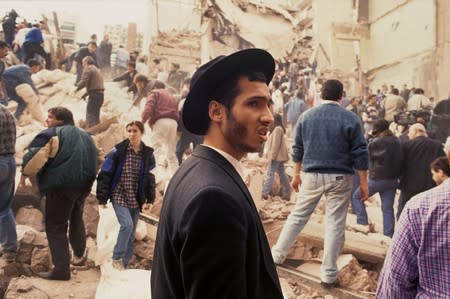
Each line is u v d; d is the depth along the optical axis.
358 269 3.58
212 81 0.94
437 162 3.64
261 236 0.88
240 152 0.96
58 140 3.22
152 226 4.36
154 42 11.62
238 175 0.89
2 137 3.48
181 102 7.34
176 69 10.91
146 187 3.64
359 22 12.78
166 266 0.86
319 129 3.23
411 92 10.38
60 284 3.34
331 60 12.64
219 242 0.74
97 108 7.16
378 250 3.92
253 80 0.94
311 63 12.57
